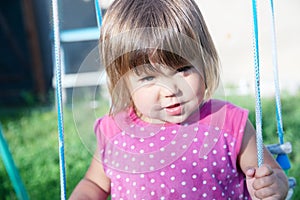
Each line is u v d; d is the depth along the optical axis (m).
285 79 8.74
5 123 7.52
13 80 10.95
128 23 2.18
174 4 2.22
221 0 8.93
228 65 8.84
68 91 5.00
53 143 5.72
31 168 5.19
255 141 2.37
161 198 2.29
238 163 2.37
